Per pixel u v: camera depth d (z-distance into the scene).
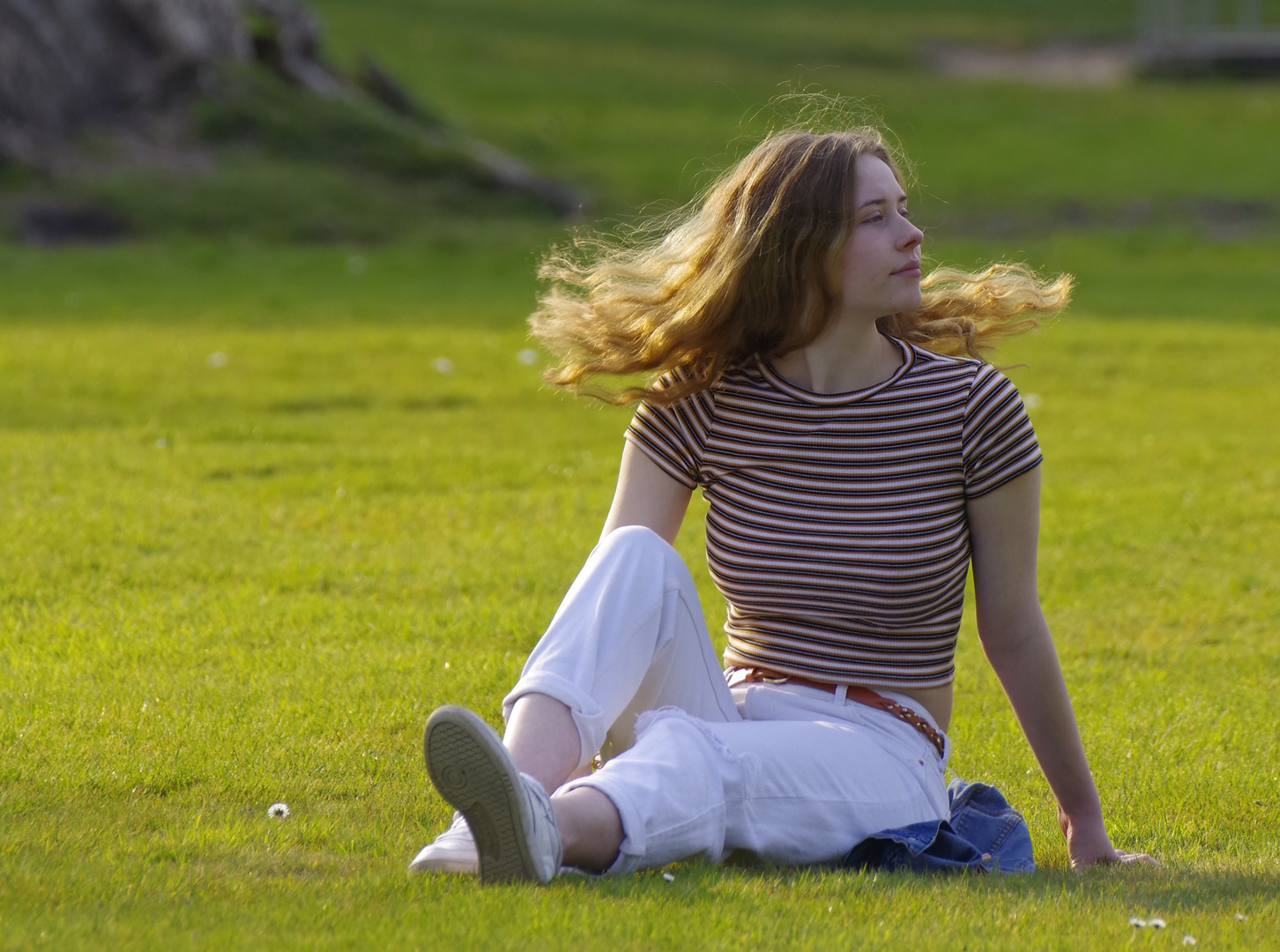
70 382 21.84
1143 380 26.36
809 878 5.67
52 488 14.84
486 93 69.44
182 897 5.16
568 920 4.86
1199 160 64.75
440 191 49.16
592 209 51.34
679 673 5.96
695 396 6.41
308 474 16.64
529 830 5.10
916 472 6.08
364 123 50.84
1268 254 47.66
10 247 39.75
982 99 77.94
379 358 25.58
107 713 8.43
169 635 10.40
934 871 5.96
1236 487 17.86
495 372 24.75
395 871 5.59
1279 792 8.20
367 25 81.50
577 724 5.56
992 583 6.25
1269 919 5.45
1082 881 5.95
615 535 5.93
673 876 5.42
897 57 87.06
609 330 6.52
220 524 13.87
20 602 11.17
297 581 12.15
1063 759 6.43
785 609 6.18
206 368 23.72
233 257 40.72
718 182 6.51
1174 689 10.46
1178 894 5.77
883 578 6.04
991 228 51.69
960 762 8.61
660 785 5.51
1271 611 12.74
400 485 16.42
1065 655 11.38
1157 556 14.62
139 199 43.81
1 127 44.28
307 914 4.96
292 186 46.41
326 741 8.23
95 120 46.59
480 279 39.56
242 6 51.69
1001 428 6.09
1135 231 51.97
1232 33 91.44
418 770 7.84
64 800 6.85
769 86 76.81
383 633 10.80
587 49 82.12
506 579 12.59
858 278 6.12
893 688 6.18
